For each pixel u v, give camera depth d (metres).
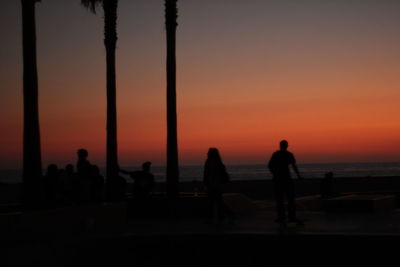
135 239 13.71
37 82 16.14
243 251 13.45
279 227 14.90
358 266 12.72
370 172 139.88
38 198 15.86
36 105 16.05
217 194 16.23
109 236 13.64
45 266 12.45
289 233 13.45
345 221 16.23
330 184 24.00
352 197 20.69
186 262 13.66
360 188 44.78
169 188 19.73
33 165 15.87
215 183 16.20
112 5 20.80
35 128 15.98
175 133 19.94
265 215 18.91
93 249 13.31
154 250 13.73
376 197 20.75
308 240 13.05
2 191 44.62
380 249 12.57
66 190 17.56
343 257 12.82
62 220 15.02
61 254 12.79
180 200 19.02
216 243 13.61
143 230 14.91
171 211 18.86
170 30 20.00
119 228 15.53
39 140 16.08
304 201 23.03
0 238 13.17
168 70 19.98
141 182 19.20
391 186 45.22
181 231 14.41
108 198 20.14
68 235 14.05
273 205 22.16
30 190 15.78
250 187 46.12
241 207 19.91
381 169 180.12
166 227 15.61
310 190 41.00
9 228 13.46
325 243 12.93
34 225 14.09
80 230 15.05
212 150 16.34
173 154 19.84
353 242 12.74
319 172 146.38
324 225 15.21
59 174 17.77
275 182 15.44
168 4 20.00
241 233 13.59
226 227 15.20
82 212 15.74
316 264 13.01
